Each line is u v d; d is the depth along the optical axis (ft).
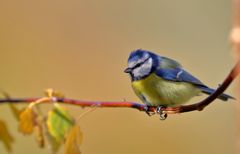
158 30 53.11
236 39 9.32
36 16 49.37
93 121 37.27
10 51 44.47
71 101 13.71
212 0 53.11
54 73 43.98
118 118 37.52
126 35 51.47
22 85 41.91
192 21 53.11
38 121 13.37
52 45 47.09
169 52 50.14
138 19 54.03
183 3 53.88
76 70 45.37
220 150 37.58
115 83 45.11
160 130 37.45
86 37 49.73
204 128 38.45
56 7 50.88
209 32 52.06
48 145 13.30
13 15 48.06
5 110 24.61
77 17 51.39
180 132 37.70
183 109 13.62
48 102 13.58
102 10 53.11
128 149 36.78
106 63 47.37
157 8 54.29
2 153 21.11
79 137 12.73
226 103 39.50
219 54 49.85
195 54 49.96
